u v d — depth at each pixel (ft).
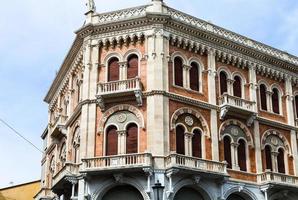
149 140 101.71
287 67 132.77
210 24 120.26
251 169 114.52
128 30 112.78
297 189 115.85
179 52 113.29
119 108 106.83
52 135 136.15
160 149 100.37
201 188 101.60
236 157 113.09
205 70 116.37
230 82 119.85
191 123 108.78
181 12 116.78
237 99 115.85
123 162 97.25
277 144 122.83
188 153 105.60
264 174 113.19
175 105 107.34
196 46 115.96
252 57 125.90
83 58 115.24
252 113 117.08
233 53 122.31
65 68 134.82
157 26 111.24
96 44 113.80
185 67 113.19
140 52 111.04
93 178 99.86
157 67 107.76
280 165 121.80
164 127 103.04
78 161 110.32
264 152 119.14
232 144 113.60
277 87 130.11
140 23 111.86
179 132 106.73
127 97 106.73
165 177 97.96
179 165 96.63
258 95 123.95
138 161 96.89
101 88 107.45
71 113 124.77
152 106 104.37
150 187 96.27
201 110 111.45
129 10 115.03
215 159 108.37
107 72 111.86
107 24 112.98
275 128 123.85
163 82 107.04
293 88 134.00
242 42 125.08
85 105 108.58
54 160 138.72
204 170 99.66
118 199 100.17
